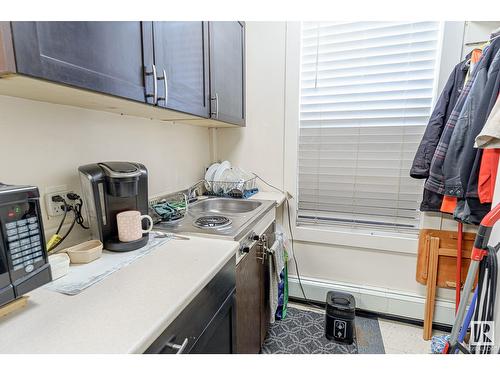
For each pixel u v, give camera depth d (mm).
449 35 1569
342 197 1993
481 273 1186
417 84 1699
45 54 620
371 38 1744
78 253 873
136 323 586
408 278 1908
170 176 1715
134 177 1017
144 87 947
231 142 2193
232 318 1048
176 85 1131
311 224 2107
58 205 1005
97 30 754
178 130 1778
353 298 1794
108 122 1231
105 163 1024
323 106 1935
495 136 1122
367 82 1801
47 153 971
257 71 2035
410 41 1670
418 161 1606
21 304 632
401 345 1676
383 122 1812
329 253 2070
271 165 2111
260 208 1604
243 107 1963
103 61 780
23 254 615
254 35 2000
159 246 1023
